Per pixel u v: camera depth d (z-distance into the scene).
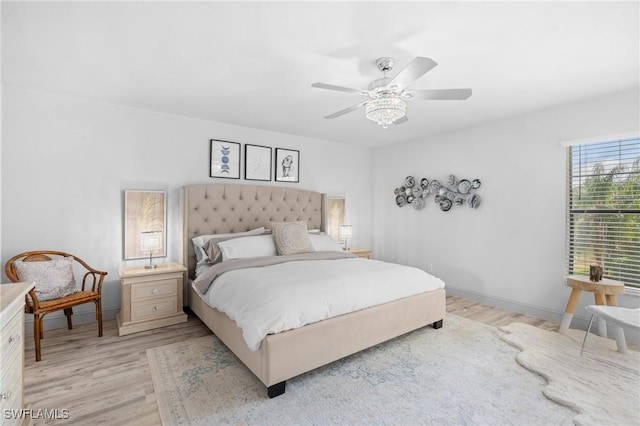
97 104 3.15
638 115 2.76
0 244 2.74
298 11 1.71
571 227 3.22
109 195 3.22
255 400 1.90
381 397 1.94
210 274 2.85
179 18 1.78
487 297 3.87
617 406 1.83
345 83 2.68
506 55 2.19
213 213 3.76
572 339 2.77
